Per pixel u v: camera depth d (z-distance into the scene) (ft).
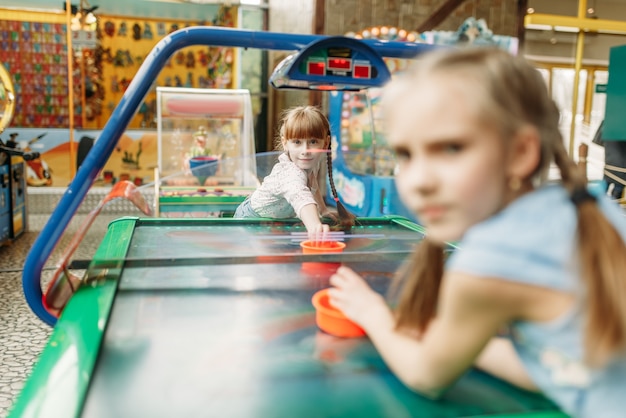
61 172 18.62
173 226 5.41
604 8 21.11
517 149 1.56
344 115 17.26
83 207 14.87
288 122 5.78
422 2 18.43
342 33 17.90
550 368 1.63
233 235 4.88
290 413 1.80
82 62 20.90
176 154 12.36
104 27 21.61
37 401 1.81
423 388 1.86
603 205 1.68
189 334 2.45
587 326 1.47
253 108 20.89
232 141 12.71
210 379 2.02
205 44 4.17
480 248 1.54
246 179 10.36
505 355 2.05
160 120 12.19
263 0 20.80
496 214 1.64
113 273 3.35
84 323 2.49
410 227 5.37
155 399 1.87
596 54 20.65
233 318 2.67
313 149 5.75
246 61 20.52
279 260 3.77
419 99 1.55
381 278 3.43
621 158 12.13
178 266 3.63
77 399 1.81
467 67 1.56
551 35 19.99
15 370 5.95
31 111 20.65
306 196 5.32
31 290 3.56
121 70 22.02
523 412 1.82
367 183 14.71
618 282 1.46
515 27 19.24
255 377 2.05
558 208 1.60
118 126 3.78
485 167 1.51
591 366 1.52
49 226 3.55
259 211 6.10
